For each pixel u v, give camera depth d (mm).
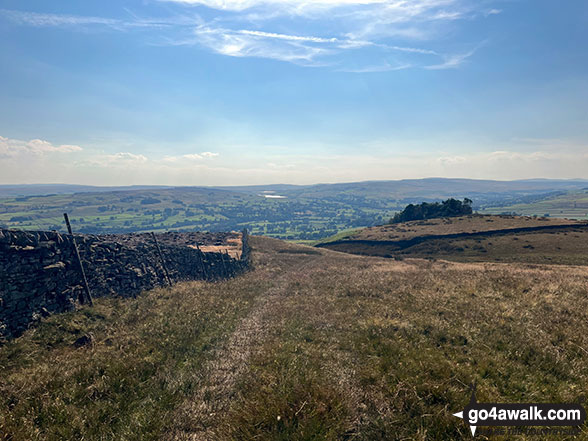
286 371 8680
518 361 8844
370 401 7055
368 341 10844
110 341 11477
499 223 102938
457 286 19188
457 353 9570
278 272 35312
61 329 11586
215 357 10414
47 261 12500
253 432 6141
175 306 16688
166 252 23781
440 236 97000
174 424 6766
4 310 10219
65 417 6938
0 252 10531
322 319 14148
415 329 11711
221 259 32094
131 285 18203
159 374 9094
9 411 6910
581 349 9164
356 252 101562
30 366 9086
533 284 18734
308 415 6402
